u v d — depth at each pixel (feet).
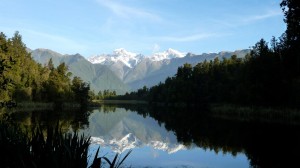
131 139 114.83
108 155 71.77
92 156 64.90
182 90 433.48
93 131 132.16
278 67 216.54
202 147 90.53
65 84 380.99
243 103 254.88
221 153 80.12
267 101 222.69
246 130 133.08
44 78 357.82
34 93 331.16
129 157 72.13
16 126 34.60
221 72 366.43
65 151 27.50
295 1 82.89
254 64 228.84
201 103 404.77
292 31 90.84
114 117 248.11
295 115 179.01
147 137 121.29
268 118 200.34
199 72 419.95
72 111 282.15
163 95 521.24
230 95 298.35
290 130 131.03
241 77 255.50
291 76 211.00
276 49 226.99
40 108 296.51
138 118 239.91
